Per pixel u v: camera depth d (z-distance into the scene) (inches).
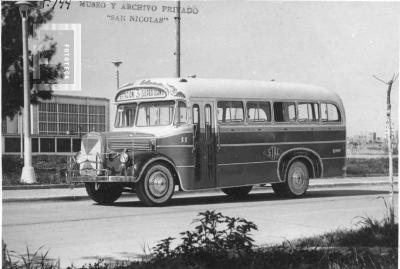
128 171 471.8
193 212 450.0
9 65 715.4
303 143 568.4
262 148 539.2
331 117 592.4
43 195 548.4
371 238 312.8
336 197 583.8
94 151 483.5
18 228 371.9
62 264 272.1
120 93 533.0
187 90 496.1
